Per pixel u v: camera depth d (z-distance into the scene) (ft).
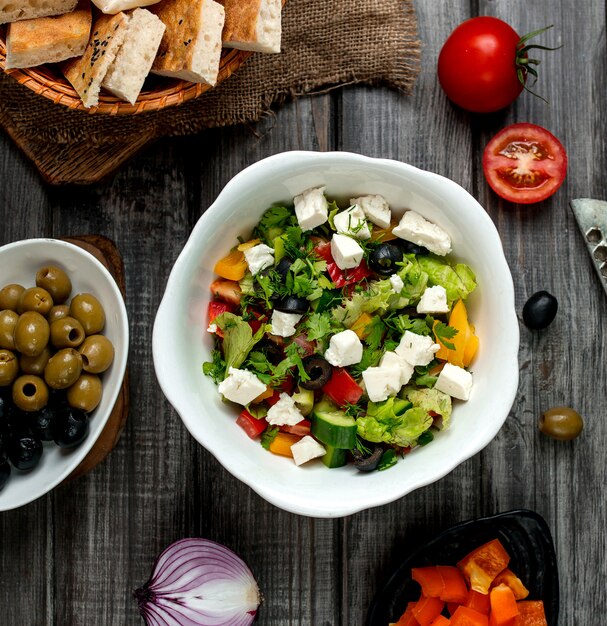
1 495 2.64
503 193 2.71
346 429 2.38
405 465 2.40
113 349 2.64
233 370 2.41
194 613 2.72
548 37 2.79
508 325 2.38
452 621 2.67
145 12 2.44
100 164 2.76
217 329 2.48
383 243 2.48
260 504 2.80
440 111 2.77
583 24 2.79
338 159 2.39
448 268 2.46
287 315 2.42
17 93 2.73
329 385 2.44
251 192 2.43
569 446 2.79
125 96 2.48
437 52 2.78
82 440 2.62
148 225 2.79
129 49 2.45
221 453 2.38
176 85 2.56
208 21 2.45
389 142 2.77
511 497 2.78
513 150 2.72
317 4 2.71
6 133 2.79
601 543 2.78
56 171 2.76
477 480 2.78
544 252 2.78
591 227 2.75
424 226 2.45
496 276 2.40
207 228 2.41
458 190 2.39
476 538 2.73
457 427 2.41
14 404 2.61
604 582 2.78
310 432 2.46
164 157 2.79
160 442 2.79
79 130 2.73
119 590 2.80
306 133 2.77
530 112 2.78
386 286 2.43
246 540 2.80
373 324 2.43
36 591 2.81
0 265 2.66
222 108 2.73
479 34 2.62
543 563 2.72
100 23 2.49
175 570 2.73
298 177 2.44
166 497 2.79
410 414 2.39
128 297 2.79
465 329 2.43
